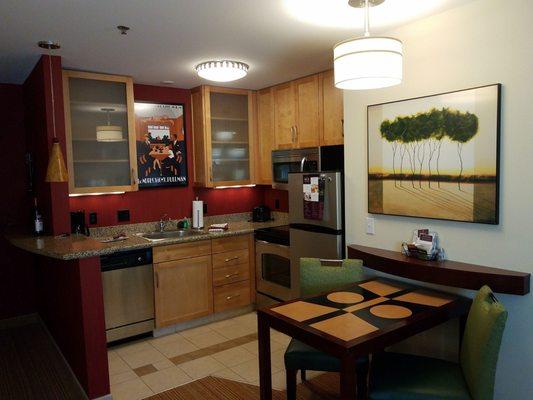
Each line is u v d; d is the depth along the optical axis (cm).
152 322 367
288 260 384
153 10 224
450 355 252
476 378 176
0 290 400
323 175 323
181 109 438
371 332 185
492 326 170
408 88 256
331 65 347
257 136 454
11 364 329
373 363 215
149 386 289
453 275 225
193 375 303
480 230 227
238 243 414
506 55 210
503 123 213
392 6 225
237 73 338
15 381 303
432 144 244
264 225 448
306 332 190
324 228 327
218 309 404
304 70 365
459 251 238
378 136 275
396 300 229
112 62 329
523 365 214
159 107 424
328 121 364
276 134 427
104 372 268
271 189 487
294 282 361
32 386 295
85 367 265
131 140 380
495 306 174
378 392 189
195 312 389
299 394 276
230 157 441
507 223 215
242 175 450
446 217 239
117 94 372
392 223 274
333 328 191
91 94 360
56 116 307
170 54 310
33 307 418
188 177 446
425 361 214
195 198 453
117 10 223
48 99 303
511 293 207
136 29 254
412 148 254
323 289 268
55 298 338
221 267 404
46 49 292
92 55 308
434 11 233
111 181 375
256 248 422
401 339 192
